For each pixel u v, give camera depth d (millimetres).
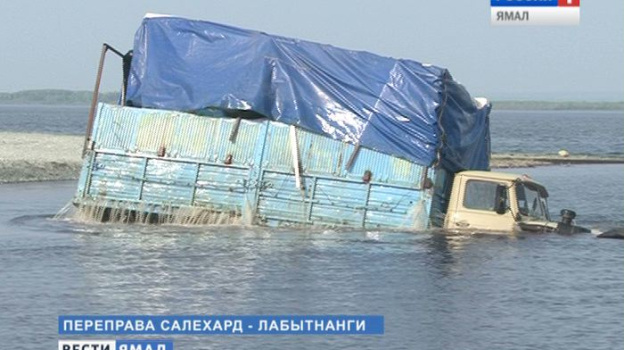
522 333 30156
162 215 49500
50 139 137250
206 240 46719
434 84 48562
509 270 40438
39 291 35438
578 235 49531
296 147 48875
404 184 48312
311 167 48844
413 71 48938
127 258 42312
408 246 45688
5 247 45125
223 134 49250
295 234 48125
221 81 50156
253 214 48844
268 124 49094
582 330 30547
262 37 50438
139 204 49500
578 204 77438
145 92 50812
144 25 51562
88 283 36969
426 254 43688
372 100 49094
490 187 48781
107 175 49812
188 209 49188
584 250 45469
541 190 50594
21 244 45938
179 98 50344
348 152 48812
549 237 48406
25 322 30844
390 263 41594
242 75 50062
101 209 50156
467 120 51438
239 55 50469
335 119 49250
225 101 49844
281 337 29906
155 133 49625
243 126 49188
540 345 28734
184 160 49281
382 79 49250
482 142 54781
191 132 49469
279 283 37281
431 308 33438
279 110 49625
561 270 40656
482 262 42188
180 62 50812
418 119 48500
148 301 33938
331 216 48688
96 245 45406
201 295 34938
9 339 28859
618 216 67562
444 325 31094
